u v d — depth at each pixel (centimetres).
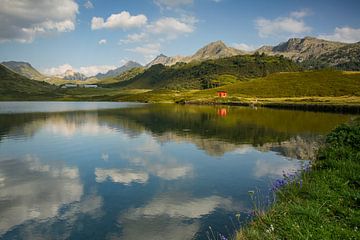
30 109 13875
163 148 3812
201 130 5456
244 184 2270
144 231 1547
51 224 1658
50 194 2142
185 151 3588
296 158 3111
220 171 2666
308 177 1722
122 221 1675
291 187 1591
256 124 6262
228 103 16112
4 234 1550
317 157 2236
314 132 4944
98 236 1512
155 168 2834
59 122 7362
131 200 1995
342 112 9362
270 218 1201
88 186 2322
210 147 3806
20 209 1873
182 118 8075
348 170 1700
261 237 1065
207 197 2011
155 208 1848
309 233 968
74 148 3919
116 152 3619
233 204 1861
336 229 989
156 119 7881
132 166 2933
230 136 4675
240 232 1212
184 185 2288
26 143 4347
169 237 1472
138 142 4309
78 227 1617
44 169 2862
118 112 11031
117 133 5278
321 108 10181
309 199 1382
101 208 1869
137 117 8638
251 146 3822
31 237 1516
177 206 1869
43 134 5266
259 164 2886
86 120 7838
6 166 2991
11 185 2359
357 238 930
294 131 5103
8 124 6925
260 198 1922
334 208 1201
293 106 11662
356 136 2325
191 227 1569
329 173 1684
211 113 9825
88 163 3086
